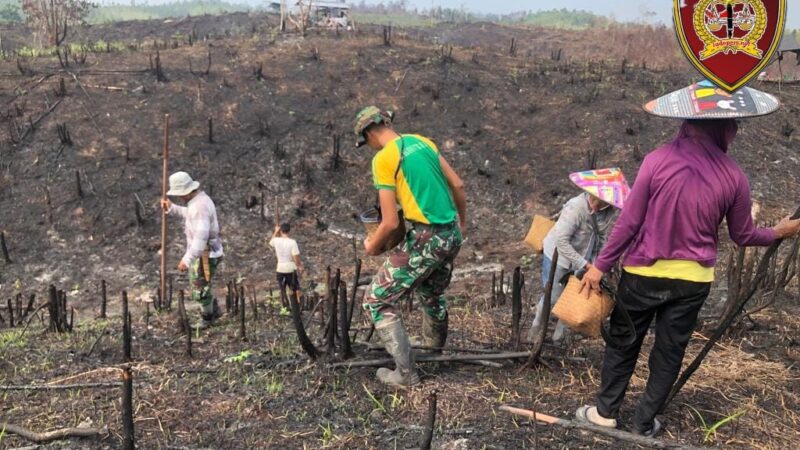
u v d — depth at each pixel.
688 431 3.50
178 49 13.91
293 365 4.41
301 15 15.52
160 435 3.51
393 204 3.63
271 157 10.89
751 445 3.37
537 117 12.22
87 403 3.89
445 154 11.34
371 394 3.88
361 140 3.84
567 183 10.79
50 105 11.02
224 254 9.41
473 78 13.12
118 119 10.97
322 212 10.40
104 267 8.84
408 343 3.96
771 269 5.86
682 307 3.14
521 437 3.42
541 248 5.07
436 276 4.10
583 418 3.56
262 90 12.14
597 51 29.47
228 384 4.16
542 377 4.20
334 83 12.57
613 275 4.79
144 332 5.85
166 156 7.08
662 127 11.66
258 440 3.46
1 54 13.22
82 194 9.64
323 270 9.19
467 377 4.20
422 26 33.88
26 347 5.21
